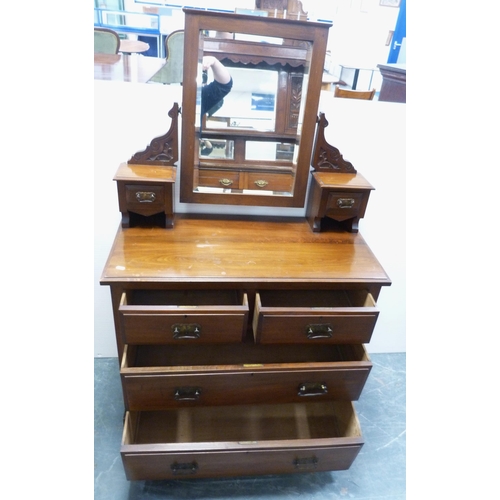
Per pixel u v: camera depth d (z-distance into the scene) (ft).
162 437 3.67
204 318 2.94
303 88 3.45
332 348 3.78
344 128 3.93
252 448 3.20
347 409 3.68
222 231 3.79
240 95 3.42
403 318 5.37
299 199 3.90
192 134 3.51
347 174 3.88
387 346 5.61
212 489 3.74
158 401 3.17
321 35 3.23
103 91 3.50
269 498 3.70
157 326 2.94
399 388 5.09
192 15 3.06
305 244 3.70
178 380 3.06
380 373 5.32
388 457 4.19
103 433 4.16
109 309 4.71
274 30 3.19
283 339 3.18
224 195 3.81
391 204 4.45
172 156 3.61
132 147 3.76
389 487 3.88
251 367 3.12
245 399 3.31
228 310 2.94
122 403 4.51
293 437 3.81
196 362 3.45
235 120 3.52
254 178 3.78
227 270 3.16
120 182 3.33
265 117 3.54
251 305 3.42
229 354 3.57
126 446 3.04
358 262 3.48
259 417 3.91
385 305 5.24
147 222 3.79
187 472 3.31
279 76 3.39
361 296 3.42
